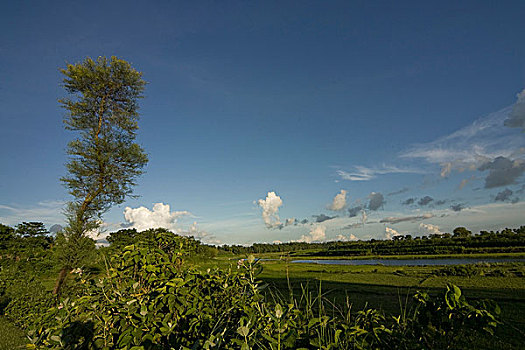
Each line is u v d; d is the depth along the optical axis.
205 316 2.15
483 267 21.91
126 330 1.96
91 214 16.70
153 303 2.22
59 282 13.95
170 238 3.35
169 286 2.35
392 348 1.88
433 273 20.16
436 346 1.85
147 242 3.25
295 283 13.29
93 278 2.74
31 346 1.98
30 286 10.91
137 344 1.93
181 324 2.23
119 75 18.00
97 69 17.45
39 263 19.78
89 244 15.20
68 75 17.08
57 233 15.27
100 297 2.37
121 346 1.91
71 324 2.07
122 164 17.81
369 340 1.89
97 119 18.16
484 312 1.74
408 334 1.96
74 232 15.28
